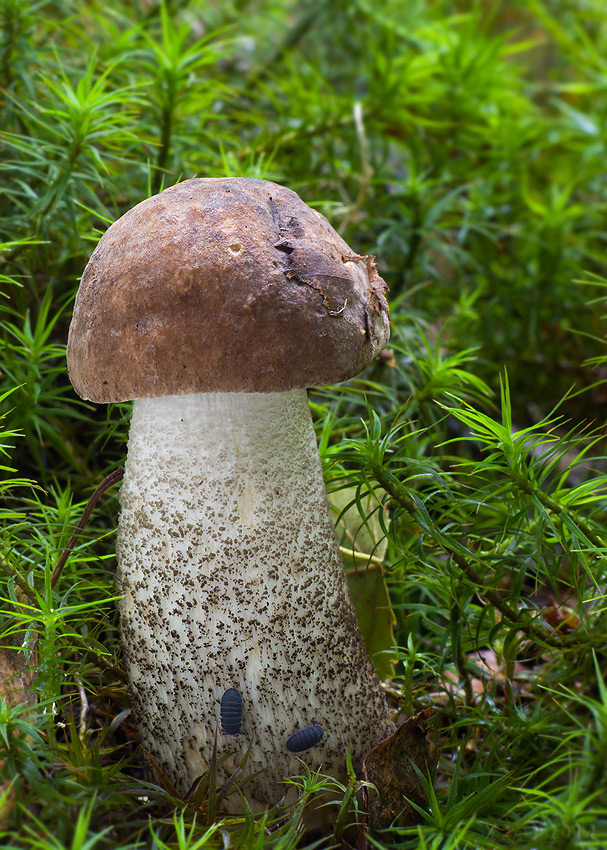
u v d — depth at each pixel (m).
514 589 0.34
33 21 0.42
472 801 0.31
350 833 0.32
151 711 0.33
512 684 0.35
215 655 0.32
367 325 0.32
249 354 0.30
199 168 0.43
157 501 0.32
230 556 0.32
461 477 0.41
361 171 0.50
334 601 0.33
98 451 0.40
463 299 0.47
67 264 0.41
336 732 0.32
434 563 0.35
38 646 0.33
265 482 0.32
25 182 0.40
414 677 0.37
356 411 0.43
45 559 0.34
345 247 0.33
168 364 0.30
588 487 0.34
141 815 0.31
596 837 0.29
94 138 0.38
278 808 0.31
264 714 0.32
